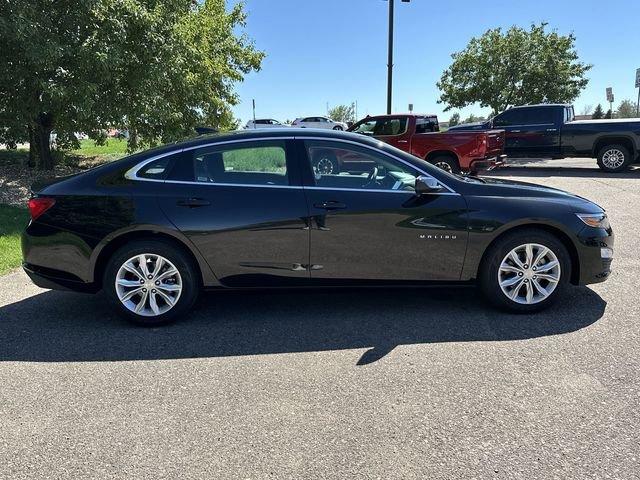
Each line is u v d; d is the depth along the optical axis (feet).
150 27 34.45
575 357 11.94
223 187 13.93
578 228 14.29
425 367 11.62
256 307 15.62
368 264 14.14
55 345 13.01
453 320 14.33
